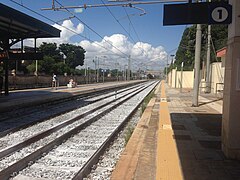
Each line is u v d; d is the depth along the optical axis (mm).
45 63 65562
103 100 25828
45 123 12531
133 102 24516
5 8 16016
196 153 6203
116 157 7734
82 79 69750
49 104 21156
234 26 5613
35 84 42938
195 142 7262
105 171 6555
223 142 6254
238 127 5699
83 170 6203
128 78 106250
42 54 22500
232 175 4820
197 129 9141
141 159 6195
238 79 5633
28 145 8562
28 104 18938
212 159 5758
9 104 16766
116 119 14430
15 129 10672
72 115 15305
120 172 5426
